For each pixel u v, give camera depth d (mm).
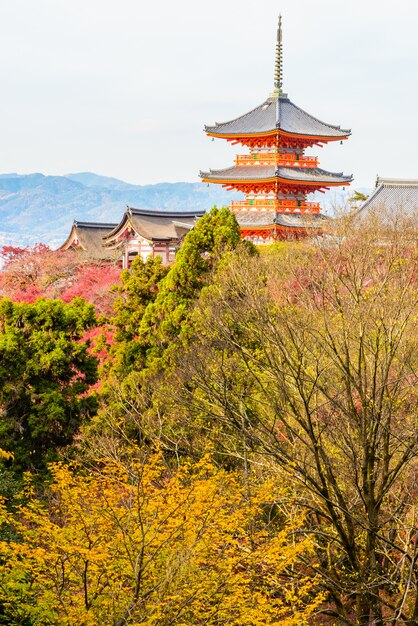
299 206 79688
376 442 22844
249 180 78500
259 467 24328
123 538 16547
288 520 22359
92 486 18500
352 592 21094
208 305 31859
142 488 17188
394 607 21719
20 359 33250
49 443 33500
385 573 23828
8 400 33031
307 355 25219
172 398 27125
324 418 23484
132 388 34000
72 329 36562
